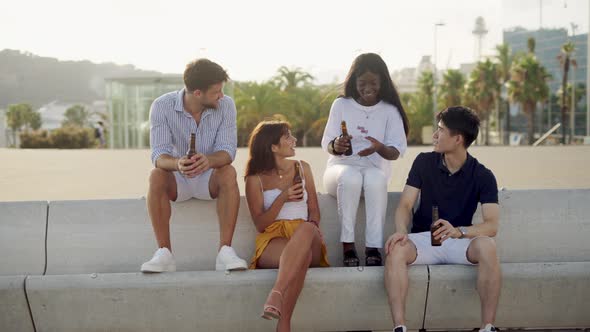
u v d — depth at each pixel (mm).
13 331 4094
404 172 13734
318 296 4125
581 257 4773
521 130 94750
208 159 4277
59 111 127250
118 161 18922
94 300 4039
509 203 4836
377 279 4105
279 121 4477
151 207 4250
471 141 4273
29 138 44781
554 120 88812
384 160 4914
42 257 4645
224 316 4113
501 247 4758
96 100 136625
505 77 70188
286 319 3939
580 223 4820
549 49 101438
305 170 4477
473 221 4777
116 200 4789
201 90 4352
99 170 15445
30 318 4074
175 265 4414
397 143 4844
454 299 4141
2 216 4699
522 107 64500
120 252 4672
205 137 4566
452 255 4191
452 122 4223
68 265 4637
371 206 4480
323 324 4211
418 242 4254
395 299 3945
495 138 88750
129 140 35906
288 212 4383
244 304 4090
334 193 4809
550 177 12602
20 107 85562
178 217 4730
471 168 4301
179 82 35094
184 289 4039
